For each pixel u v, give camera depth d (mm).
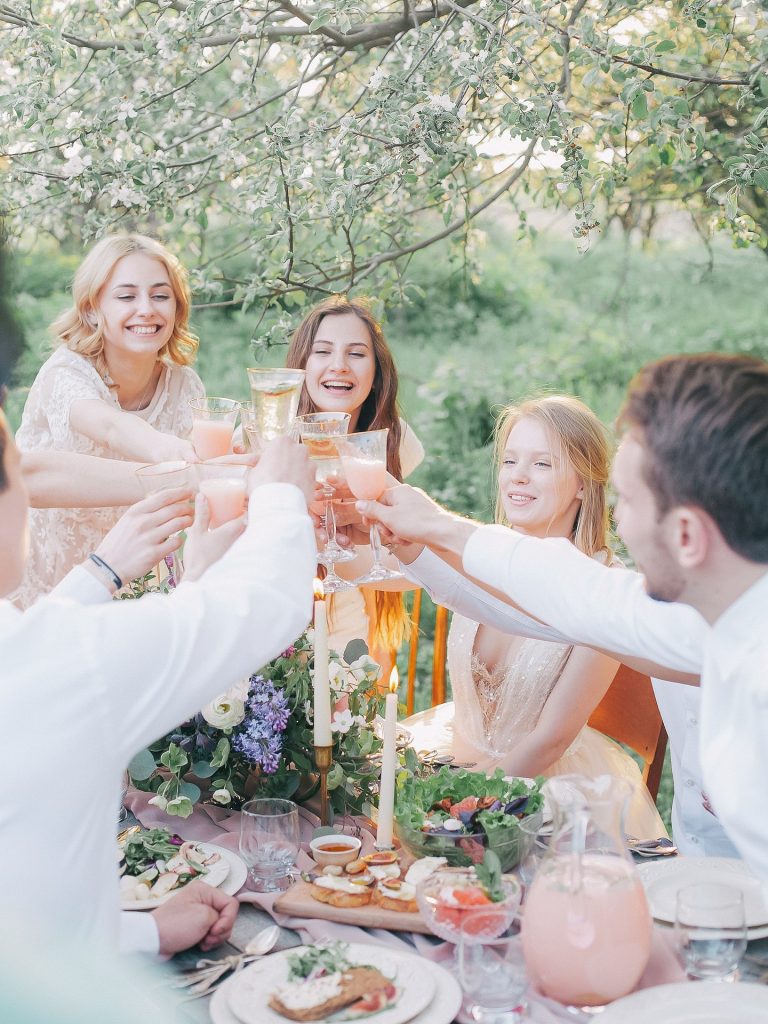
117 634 1203
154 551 1688
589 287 9359
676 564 1274
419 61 3207
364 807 1894
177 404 3256
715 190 3303
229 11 3420
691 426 1215
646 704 2580
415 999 1324
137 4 3758
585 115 3463
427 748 2877
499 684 2762
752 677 1228
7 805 1133
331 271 4074
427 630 5516
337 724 1873
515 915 1366
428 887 1434
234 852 1755
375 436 1959
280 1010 1301
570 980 1318
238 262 5688
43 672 1156
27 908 1138
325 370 3160
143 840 1705
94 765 1176
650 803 2564
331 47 3836
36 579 3018
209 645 1259
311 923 1545
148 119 3975
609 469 2725
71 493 2395
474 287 9367
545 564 1687
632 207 5254
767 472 1195
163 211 3859
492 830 1621
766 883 1256
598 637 1624
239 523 1668
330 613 3141
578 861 1326
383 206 4184
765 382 1229
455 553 1877
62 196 3994
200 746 1894
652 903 1562
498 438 2906
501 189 3818
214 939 1490
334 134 3564
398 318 9328
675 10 3543
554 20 3211
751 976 1398
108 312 2975
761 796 1238
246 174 3928
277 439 1583
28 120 3518
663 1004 1258
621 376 8594
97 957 991
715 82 3186
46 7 3906
